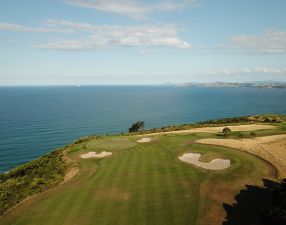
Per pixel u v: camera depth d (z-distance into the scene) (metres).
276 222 20.86
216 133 55.31
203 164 35.94
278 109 189.50
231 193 27.22
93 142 51.28
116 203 26.22
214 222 22.28
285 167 33.81
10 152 83.94
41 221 23.95
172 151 42.16
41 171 39.69
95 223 23.02
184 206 24.97
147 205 25.52
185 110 196.38
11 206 27.92
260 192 27.27
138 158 39.75
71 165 39.31
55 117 162.25
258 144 43.53
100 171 35.34
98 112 189.62
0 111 189.25
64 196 28.50
